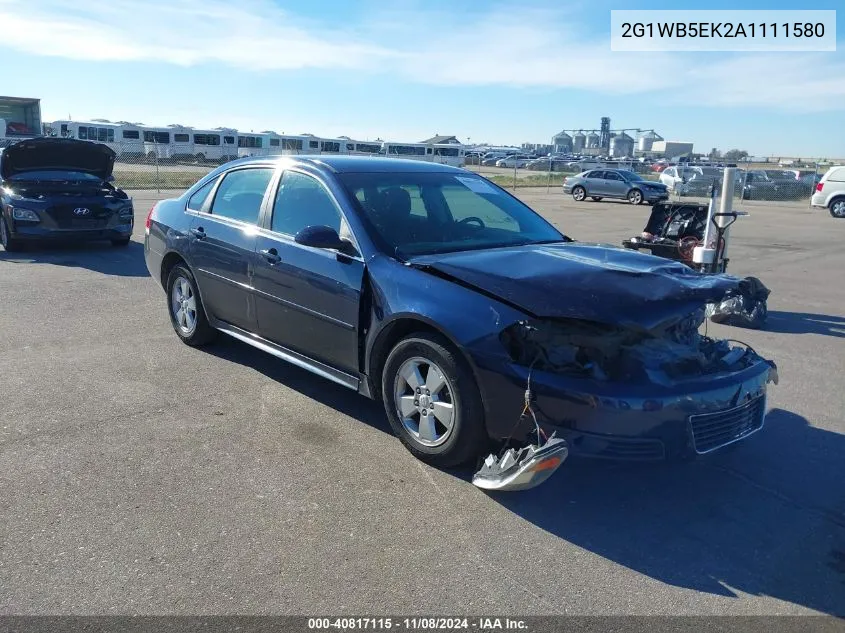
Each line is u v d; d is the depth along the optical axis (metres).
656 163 62.66
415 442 3.92
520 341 3.46
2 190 10.77
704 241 7.92
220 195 5.51
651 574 3.02
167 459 3.87
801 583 2.99
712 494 3.74
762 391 3.83
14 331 6.31
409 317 3.76
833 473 4.03
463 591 2.85
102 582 2.80
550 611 2.75
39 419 4.34
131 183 31.19
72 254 10.89
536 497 3.62
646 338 3.41
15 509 3.31
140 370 5.32
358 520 3.33
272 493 3.54
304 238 4.08
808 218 23.42
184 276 5.80
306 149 54.75
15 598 2.68
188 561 2.96
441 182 5.03
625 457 3.33
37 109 40.97
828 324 7.79
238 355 5.74
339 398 4.86
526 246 4.47
